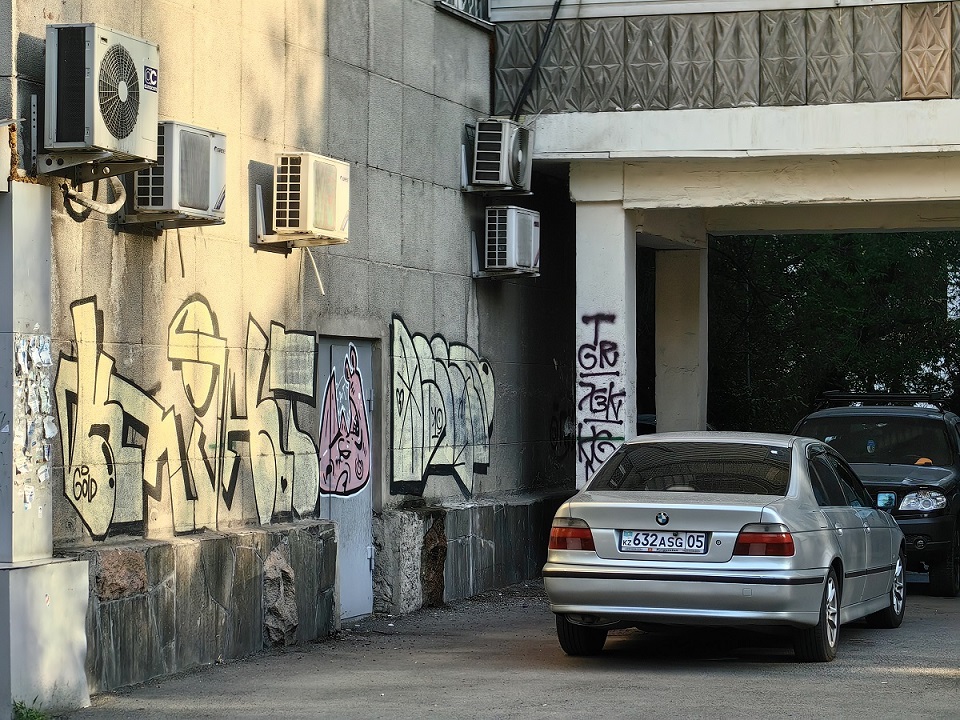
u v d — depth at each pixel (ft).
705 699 25.75
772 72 44.93
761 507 28.43
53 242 26.07
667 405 56.34
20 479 24.52
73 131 24.99
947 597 46.62
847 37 44.29
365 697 26.21
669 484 30.86
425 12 42.39
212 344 31.35
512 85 47.06
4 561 24.31
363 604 38.86
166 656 28.30
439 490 43.29
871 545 33.96
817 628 29.66
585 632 31.09
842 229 55.72
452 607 41.73
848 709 24.68
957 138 43.27
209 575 29.84
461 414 44.96
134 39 25.90
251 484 32.86
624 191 47.21
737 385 70.33
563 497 52.39
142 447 28.71
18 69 25.14
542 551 50.21
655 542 28.68
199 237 30.91
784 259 71.56
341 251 37.40
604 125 46.11
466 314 45.42
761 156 44.96
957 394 88.48
